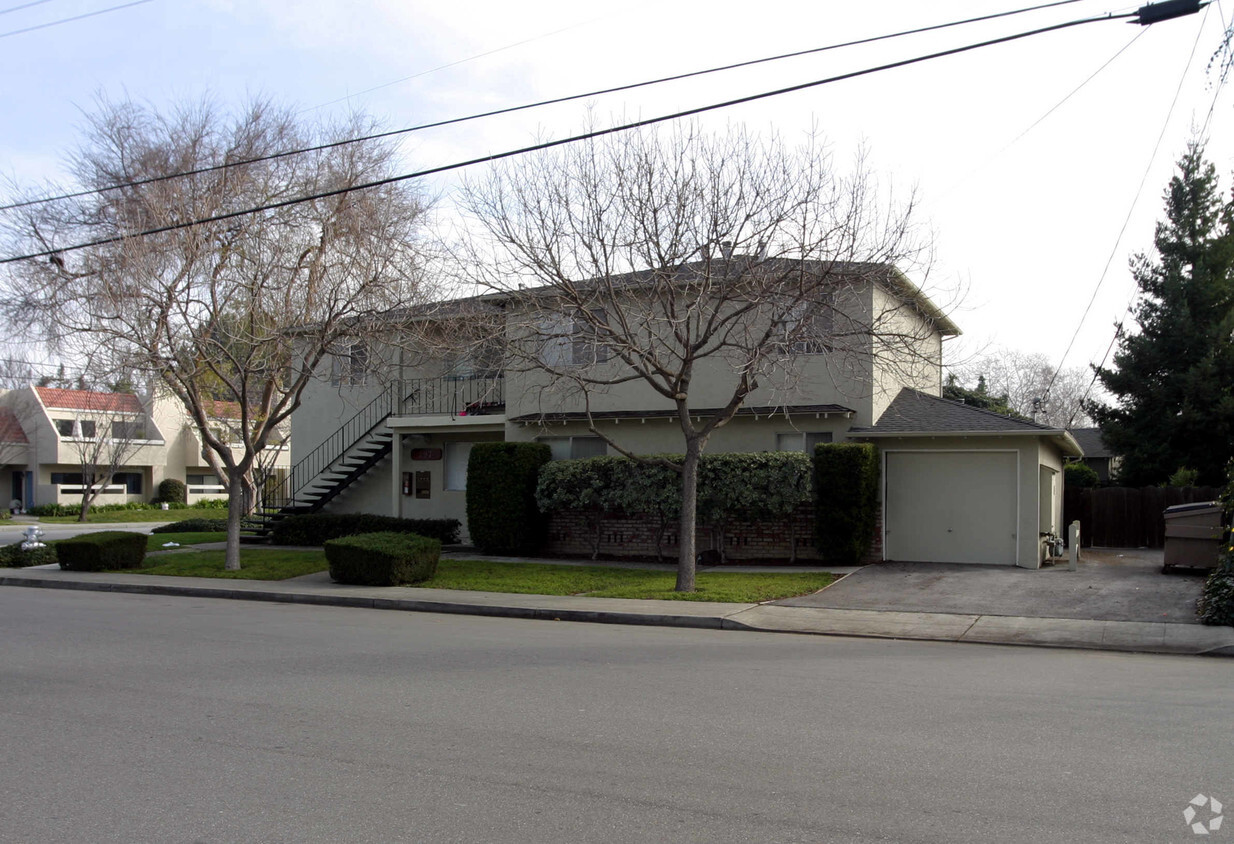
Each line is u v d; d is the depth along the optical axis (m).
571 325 20.19
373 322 18.72
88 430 49.34
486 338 17.77
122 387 22.34
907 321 21.22
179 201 18.27
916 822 5.07
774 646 11.40
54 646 10.84
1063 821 5.09
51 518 45.34
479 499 21.27
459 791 5.60
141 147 19.19
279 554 22.17
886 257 15.77
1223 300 29.50
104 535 20.72
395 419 24.06
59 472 50.03
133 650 10.59
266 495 30.17
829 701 8.04
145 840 4.87
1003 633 12.34
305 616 14.09
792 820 5.11
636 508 19.28
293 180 19.39
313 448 27.16
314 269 19.08
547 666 9.71
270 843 4.82
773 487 18.20
